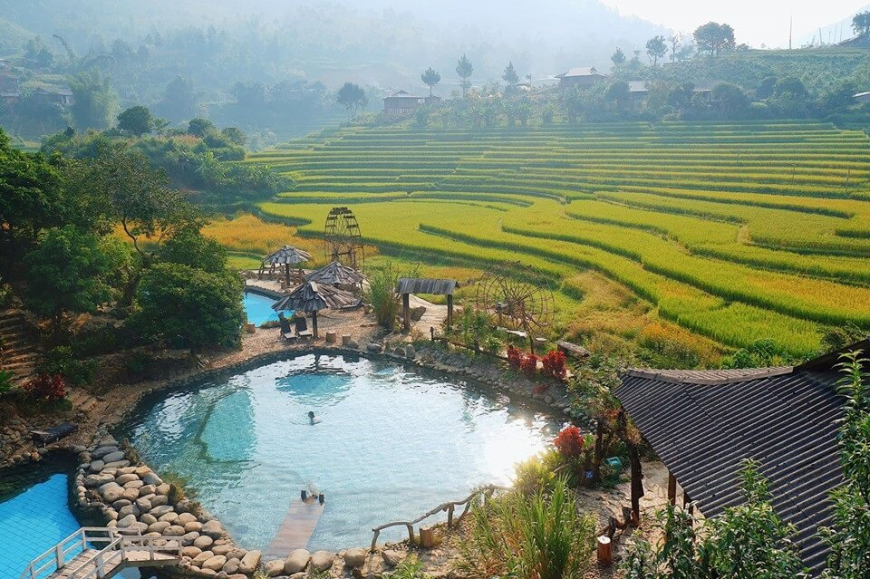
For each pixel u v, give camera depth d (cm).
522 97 17275
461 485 2639
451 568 2002
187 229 4316
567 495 2033
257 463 2859
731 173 9112
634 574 1109
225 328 3991
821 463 1323
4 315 3778
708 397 1728
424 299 5294
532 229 6806
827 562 978
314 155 12719
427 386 3691
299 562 2122
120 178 4381
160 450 2991
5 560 2230
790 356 3209
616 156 11062
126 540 2098
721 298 4381
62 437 3025
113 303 4353
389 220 8100
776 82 14250
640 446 2555
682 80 15425
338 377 3856
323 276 4822
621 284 4950
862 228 5812
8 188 3703
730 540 966
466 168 11344
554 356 3447
